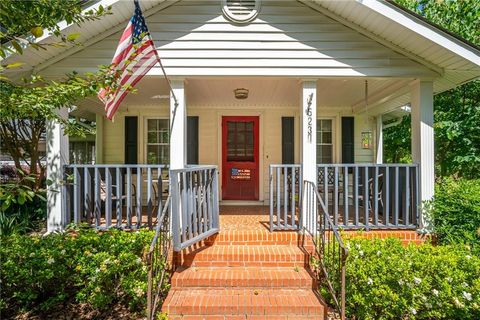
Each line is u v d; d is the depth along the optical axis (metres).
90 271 3.32
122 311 3.42
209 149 7.33
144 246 3.64
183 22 4.44
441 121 7.76
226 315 3.22
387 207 4.49
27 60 4.16
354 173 4.50
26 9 2.75
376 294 3.04
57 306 3.51
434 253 3.59
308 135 4.48
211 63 4.45
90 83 2.75
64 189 4.38
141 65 3.56
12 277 3.30
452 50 3.91
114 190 6.04
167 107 7.41
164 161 7.47
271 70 4.46
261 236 4.31
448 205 4.32
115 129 7.52
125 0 3.98
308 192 4.35
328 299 3.45
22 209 6.01
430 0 8.41
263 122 7.36
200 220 3.98
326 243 4.07
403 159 11.62
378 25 4.18
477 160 7.49
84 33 4.22
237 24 4.46
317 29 4.45
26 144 8.85
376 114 7.70
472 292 2.97
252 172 7.38
